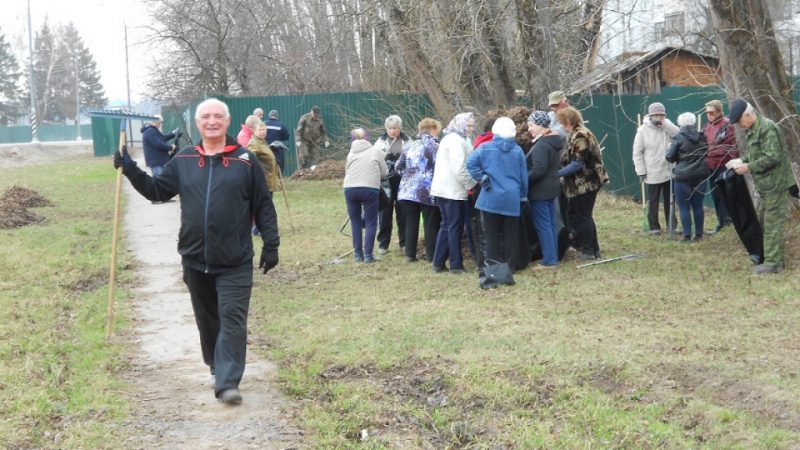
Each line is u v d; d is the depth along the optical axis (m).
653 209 12.93
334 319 8.64
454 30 14.78
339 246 13.16
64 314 9.17
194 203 6.27
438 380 6.60
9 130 71.62
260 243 13.56
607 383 6.36
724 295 8.86
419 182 11.18
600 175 10.81
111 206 19.61
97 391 6.57
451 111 16.55
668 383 6.19
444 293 9.56
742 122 9.48
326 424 5.91
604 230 13.57
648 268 10.40
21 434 5.64
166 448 5.56
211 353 6.74
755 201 11.20
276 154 17.95
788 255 10.26
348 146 26.19
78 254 12.96
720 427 5.43
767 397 5.78
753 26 10.80
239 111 27.25
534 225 10.65
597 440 5.46
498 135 9.66
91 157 49.50
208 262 6.29
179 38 29.45
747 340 7.12
